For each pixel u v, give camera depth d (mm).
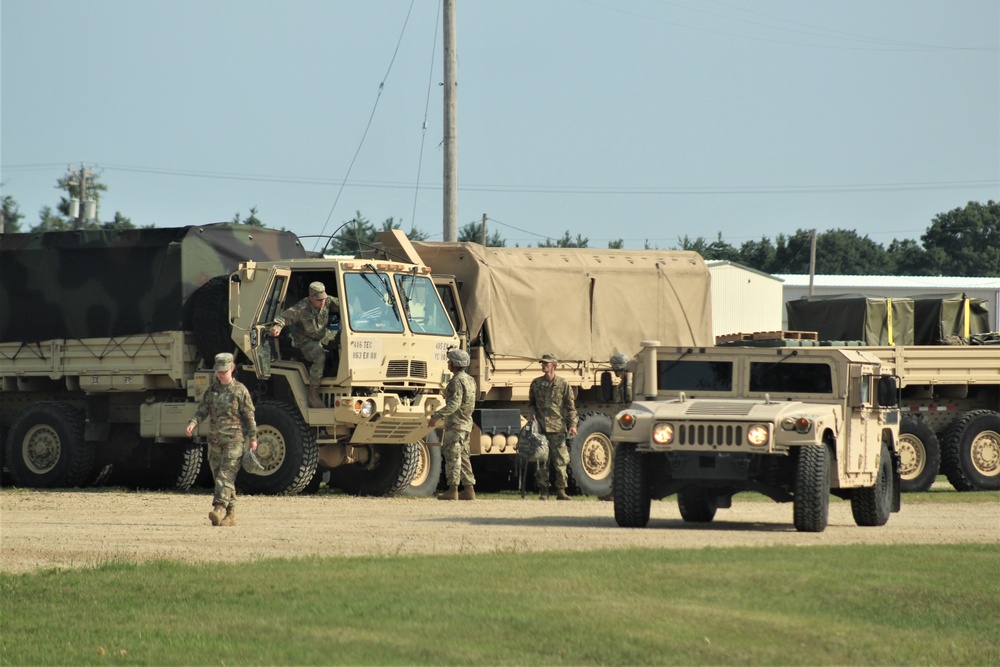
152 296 63281
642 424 43656
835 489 48625
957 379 78062
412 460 63156
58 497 57156
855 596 29438
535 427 61812
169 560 35312
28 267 66250
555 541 39812
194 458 64875
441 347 62344
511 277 67875
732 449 42719
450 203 84375
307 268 59906
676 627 25906
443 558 34688
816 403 45500
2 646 25281
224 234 64688
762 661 23812
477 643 24656
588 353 70562
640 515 44281
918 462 75750
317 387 59125
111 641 25453
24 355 66562
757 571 32219
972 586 30609
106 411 65938
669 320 73750
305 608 27781
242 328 60094
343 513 49969
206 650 24500
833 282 190125
